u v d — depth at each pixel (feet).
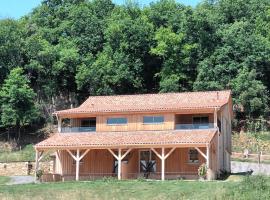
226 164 191.72
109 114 179.32
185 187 136.67
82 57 307.37
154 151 163.32
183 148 169.48
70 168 176.65
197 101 182.91
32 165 200.44
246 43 290.76
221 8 342.03
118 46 308.19
